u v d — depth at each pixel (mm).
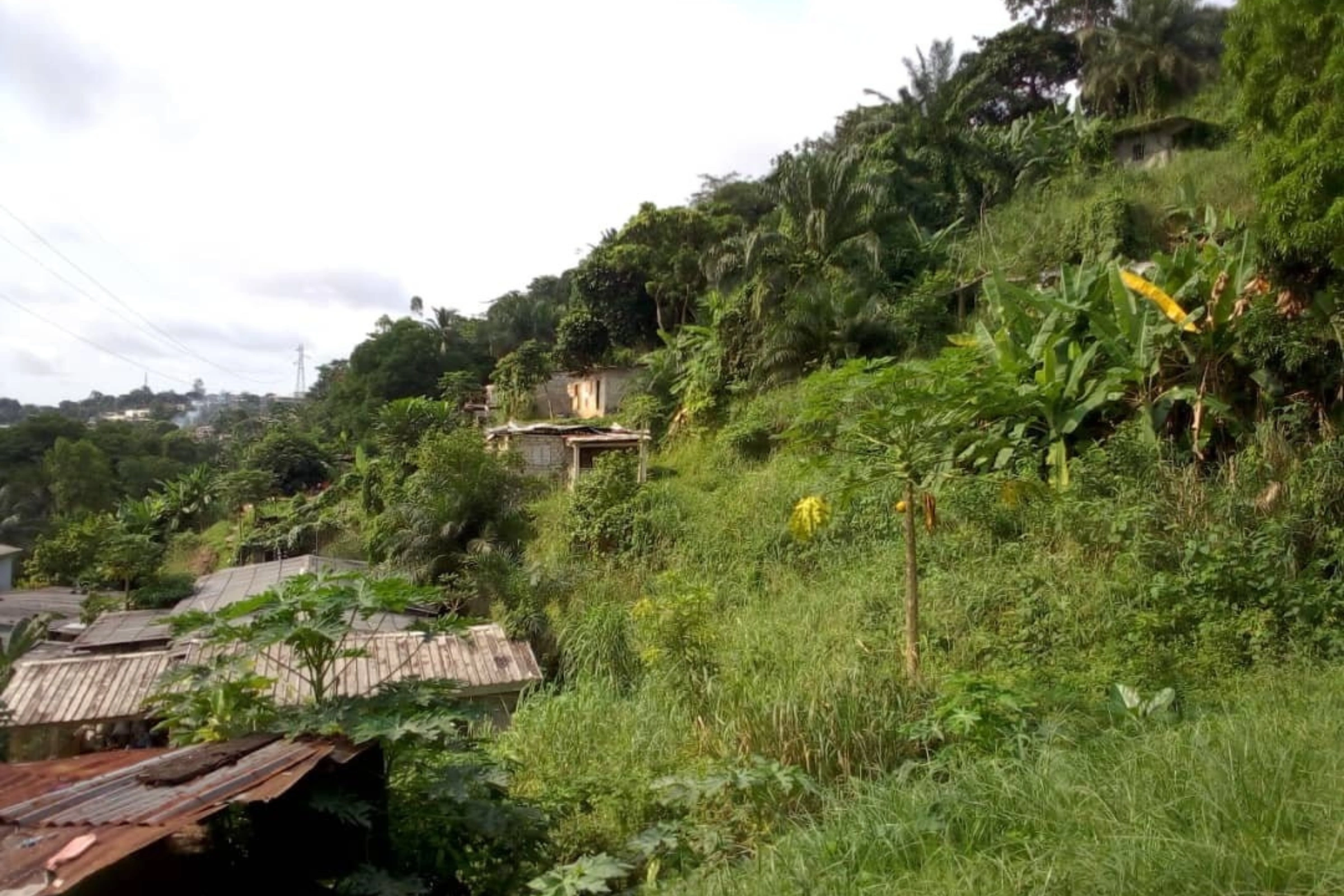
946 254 23688
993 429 11906
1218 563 8031
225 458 48125
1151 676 6910
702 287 32438
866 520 12086
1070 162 27125
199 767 3588
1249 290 11172
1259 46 9391
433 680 4551
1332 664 6691
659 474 18891
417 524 15070
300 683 8273
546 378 34531
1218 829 3137
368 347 46750
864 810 4184
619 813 5219
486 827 4031
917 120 29859
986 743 5297
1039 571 9219
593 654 10078
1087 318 12305
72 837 2889
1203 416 10797
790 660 7375
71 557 25422
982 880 3164
